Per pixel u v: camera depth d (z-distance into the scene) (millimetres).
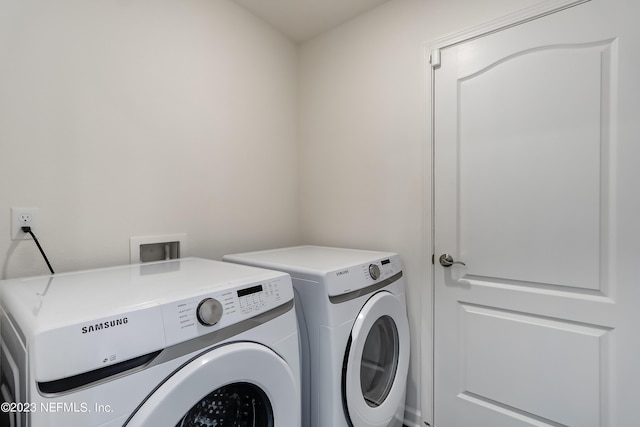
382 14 1791
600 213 1196
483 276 1465
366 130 1859
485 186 1453
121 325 620
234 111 1772
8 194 1039
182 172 1520
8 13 1028
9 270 1042
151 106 1400
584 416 1222
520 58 1355
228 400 848
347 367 1136
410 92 1677
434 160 1595
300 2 1775
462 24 1507
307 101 2170
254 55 1891
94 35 1223
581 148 1229
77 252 1188
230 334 795
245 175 1838
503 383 1403
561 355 1272
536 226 1329
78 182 1189
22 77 1057
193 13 1563
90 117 1215
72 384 550
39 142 1098
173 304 713
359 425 1176
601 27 1184
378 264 1417
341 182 1981
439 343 1583
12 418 661
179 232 1508
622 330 1156
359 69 1893
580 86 1228
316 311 1136
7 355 748
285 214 2109
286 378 886
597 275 1202
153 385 642
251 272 1055
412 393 1662
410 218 1679
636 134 1128
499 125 1412
